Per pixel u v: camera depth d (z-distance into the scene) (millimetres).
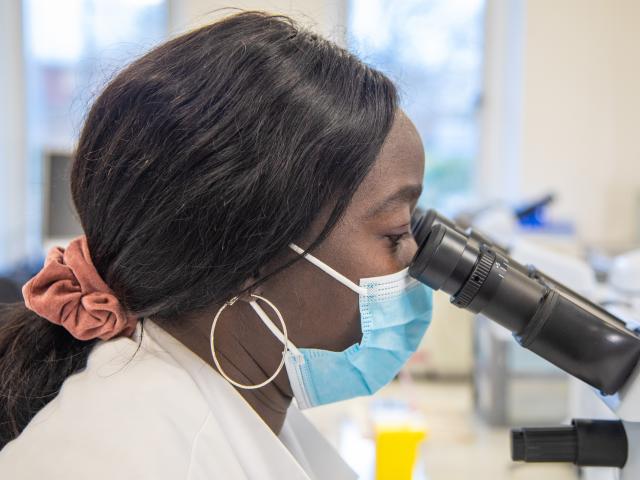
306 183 475
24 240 2510
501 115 2613
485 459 1464
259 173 464
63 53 2510
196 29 522
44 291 516
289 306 519
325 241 505
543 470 1402
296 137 471
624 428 526
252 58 480
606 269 1497
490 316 521
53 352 539
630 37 2336
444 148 2664
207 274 483
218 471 452
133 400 457
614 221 2418
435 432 1623
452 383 2072
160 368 487
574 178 2406
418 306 573
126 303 506
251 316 519
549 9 2346
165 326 526
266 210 471
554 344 504
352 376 575
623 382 502
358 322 543
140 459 419
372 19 2533
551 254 1006
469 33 2582
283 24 526
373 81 518
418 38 2578
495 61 2586
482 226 1455
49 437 431
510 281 506
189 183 466
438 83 2617
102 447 422
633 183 2395
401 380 2039
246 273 486
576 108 2377
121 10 2488
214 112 465
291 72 480
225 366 529
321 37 539
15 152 2496
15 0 2447
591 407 639
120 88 497
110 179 489
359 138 489
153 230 478
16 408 530
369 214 512
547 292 509
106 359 493
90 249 519
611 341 495
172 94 473
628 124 2373
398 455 1175
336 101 487
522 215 1585
